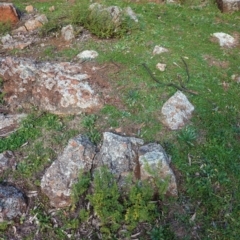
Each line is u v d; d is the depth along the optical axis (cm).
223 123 250
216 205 212
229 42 345
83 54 308
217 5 444
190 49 324
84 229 207
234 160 230
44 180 219
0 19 373
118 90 269
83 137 236
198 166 225
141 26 356
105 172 210
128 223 204
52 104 262
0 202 209
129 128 244
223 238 201
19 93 273
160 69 289
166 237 200
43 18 371
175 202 212
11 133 247
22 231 207
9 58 283
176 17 397
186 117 249
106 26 334
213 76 290
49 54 315
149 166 211
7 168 229
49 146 239
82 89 262
